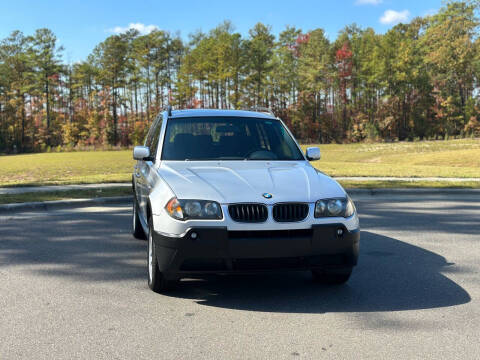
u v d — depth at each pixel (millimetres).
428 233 8047
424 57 88250
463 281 5305
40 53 99375
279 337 3756
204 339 3719
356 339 3713
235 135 6105
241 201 4449
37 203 10977
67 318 4195
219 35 102625
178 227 4402
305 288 5066
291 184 4797
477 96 90562
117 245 7227
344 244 4566
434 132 92500
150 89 110750
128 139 104750
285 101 100375
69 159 40281
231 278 5449
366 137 92938
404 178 16781
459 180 15844
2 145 102000
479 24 79438
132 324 4047
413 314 4277
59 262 6215
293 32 100438
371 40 96688
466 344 3611
